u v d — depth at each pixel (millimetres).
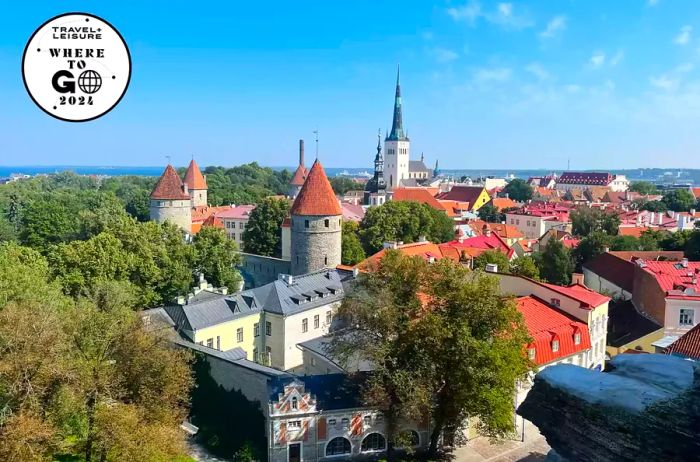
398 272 42750
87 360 38250
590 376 19750
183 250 74688
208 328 58188
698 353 41406
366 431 43438
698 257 87188
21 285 50344
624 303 74188
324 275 73688
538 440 45938
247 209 144250
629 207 197750
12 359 33719
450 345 38875
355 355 48469
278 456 41812
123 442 33844
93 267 63125
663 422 16750
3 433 31141
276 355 65125
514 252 103500
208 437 46625
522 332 41312
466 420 45656
